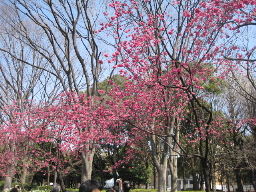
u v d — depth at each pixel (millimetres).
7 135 14727
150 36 8852
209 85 19344
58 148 12789
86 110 11109
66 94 12547
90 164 11383
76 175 26750
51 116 12969
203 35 8680
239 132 19562
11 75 17047
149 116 11328
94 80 12203
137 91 10367
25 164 16109
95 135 11211
